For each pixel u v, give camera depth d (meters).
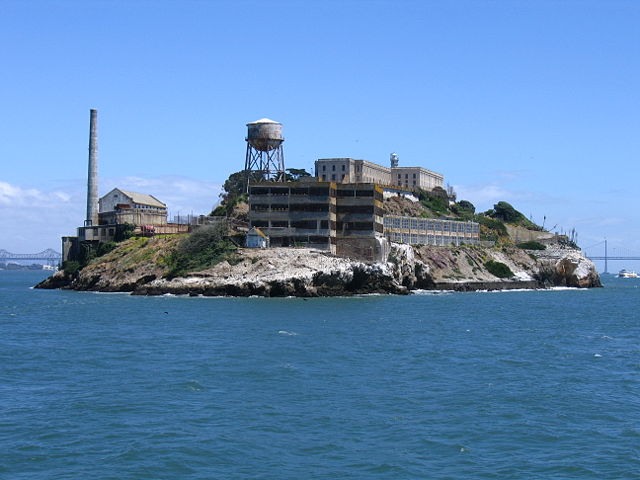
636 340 91.12
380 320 109.19
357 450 43.28
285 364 68.06
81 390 57.31
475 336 92.00
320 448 43.56
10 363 69.50
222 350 76.75
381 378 62.47
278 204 171.62
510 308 140.50
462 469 40.44
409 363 70.06
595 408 52.88
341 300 148.25
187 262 167.00
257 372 64.19
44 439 44.72
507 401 54.62
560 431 47.22
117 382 60.22
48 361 70.50
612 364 71.31
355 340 85.50
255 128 199.00
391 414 50.59
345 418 49.56
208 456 41.94
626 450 43.53
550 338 91.38
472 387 59.34
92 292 175.50
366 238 172.25
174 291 160.12
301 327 97.81
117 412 50.66
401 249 182.12
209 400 54.00
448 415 50.59
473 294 188.62
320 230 170.38
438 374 64.69
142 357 72.50
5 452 42.41
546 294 199.00
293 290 155.75
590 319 119.81
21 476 38.97
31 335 90.62
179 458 41.56
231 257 163.38
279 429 47.00
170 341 83.75
